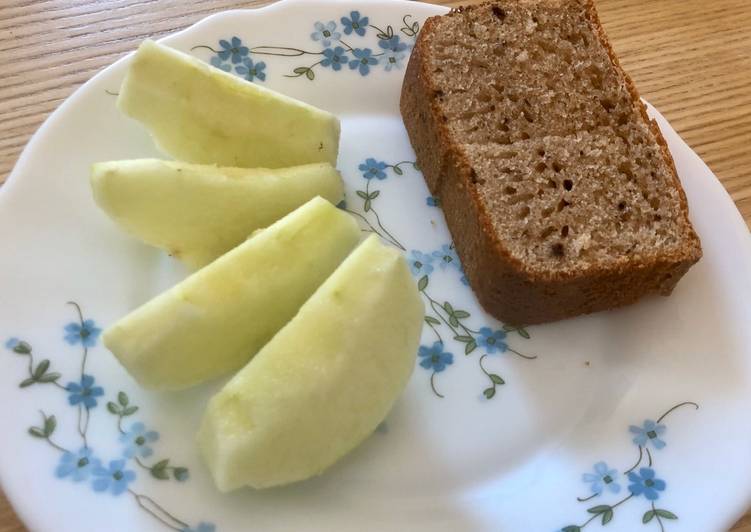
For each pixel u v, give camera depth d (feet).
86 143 0.63
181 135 0.59
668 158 0.63
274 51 0.71
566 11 0.69
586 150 0.63
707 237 0.64
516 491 0.52
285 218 0.53
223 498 0.48
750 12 0.88
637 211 0.61
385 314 0.48
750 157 0.76
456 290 0.63
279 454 0.46
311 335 0.47
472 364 0.58
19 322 0.53
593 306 0.61
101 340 0.53
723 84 0.81
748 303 0.61
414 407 0.55
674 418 0.55
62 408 0.49
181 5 0.78
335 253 0.54
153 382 0.49
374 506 0.50
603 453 0.53
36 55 0.72
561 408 0.57
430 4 0.79
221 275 0.50
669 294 0.62
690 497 0.50
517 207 0.60
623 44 0.84
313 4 0.73
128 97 0.57
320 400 0.46
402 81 0.73
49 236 0.57
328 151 0.63
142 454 0.49
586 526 0.49
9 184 0.58
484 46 0.67
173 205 0.55
